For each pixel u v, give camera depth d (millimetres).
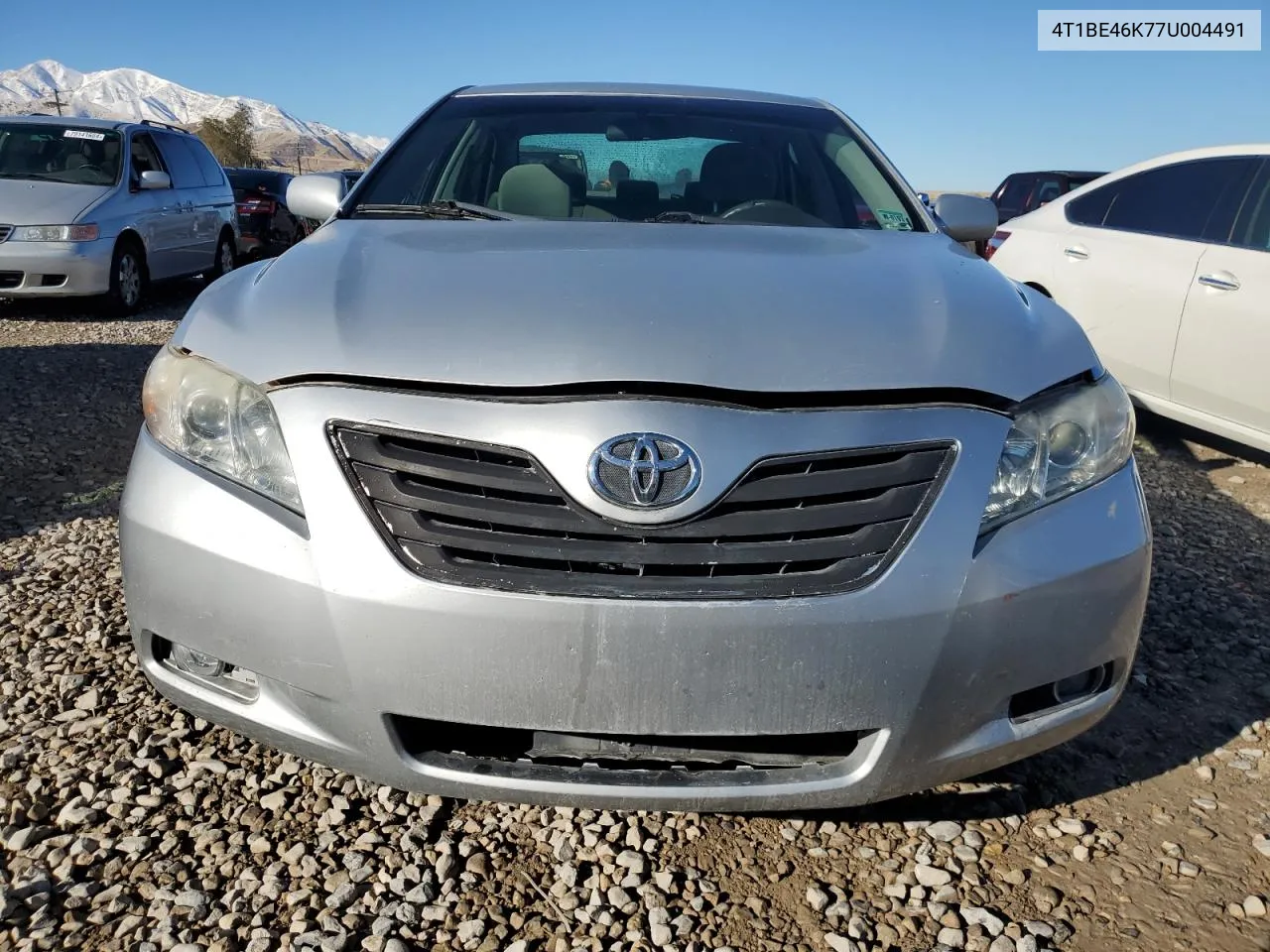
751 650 1679
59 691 2547
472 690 1706
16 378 6074
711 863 2049
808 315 1959
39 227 8258
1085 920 1915
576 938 1839
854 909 1926
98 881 1913
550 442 1716
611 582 1687
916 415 1791
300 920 1835
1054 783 2336
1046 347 2027
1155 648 3047
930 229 2908
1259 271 4605
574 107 3266
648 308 1930
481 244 2359
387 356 1812
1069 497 1896
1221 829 2189
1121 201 5586
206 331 2008
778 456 1722
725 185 3020
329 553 1725
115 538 3586
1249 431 4680
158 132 10320
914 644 1719
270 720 1845
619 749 1779
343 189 2994
